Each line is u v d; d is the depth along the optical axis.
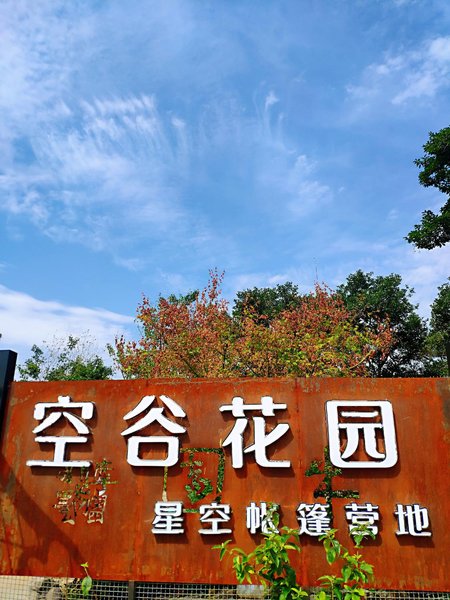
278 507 4.49
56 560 4.61
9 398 5.12
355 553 4.30
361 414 4.64
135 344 10.97
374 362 23.58
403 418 4.62
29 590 5.05
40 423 5.00
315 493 4.49
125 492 4.71
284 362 8.87
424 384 4.70
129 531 4.61
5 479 4.88
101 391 5.04
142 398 4.96
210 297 13.52
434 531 4.32
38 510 4.77
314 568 4.30
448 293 24.27
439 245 17.23
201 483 4.64
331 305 16.19
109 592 4.74
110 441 4.88
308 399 4.77
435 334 23.88
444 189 17.25
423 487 4.43
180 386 4.95
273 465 4.58
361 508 4.41
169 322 12.22
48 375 15.54
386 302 25.28
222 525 4.52
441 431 4.56
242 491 4.58
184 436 4.79
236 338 11.16
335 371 8.59
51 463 4.85
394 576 4.23
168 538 4.55
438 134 16.62
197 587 4.76
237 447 4.68
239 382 4.89
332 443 4.59
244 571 3.61
